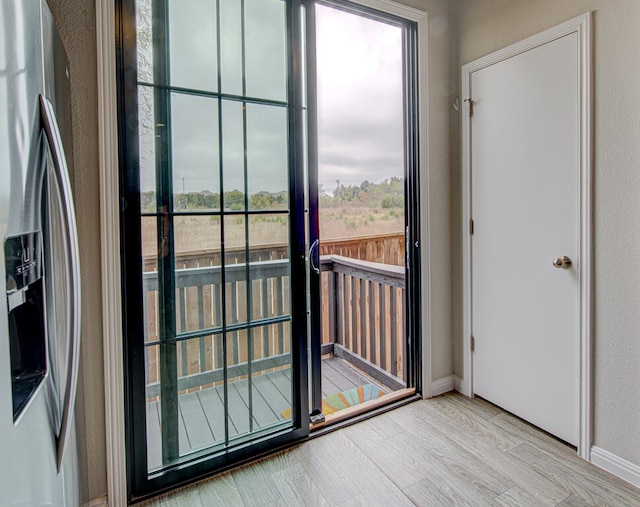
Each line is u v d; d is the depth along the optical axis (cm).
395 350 276
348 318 326
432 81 230
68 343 87
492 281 221
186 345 168
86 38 139
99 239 145
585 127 171
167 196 160
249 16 172
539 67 189
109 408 150
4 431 58
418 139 229
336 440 196
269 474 172
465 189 234
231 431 180
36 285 78
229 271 175
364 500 155
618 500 152
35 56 78
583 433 178
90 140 142
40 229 78
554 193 186
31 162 73
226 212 173
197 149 164
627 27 156
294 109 185
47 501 77
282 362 191
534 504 150
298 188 188
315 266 201
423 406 228
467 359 240
